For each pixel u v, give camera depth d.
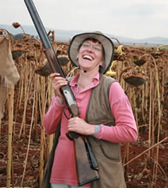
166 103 9.15
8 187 3.05
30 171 4.25
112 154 2.13
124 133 2.05
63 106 2.22
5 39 2.48
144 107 7.04
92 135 2.09
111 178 2.09
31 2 2.18
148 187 4.02
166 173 4.56
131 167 4.71
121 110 2.07
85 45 2.17
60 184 2.21
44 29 2.21
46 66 2.87
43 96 3.55
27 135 5.95
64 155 2.19
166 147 5.90
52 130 2.40
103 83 2.15
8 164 3.02
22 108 7.70
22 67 6.61
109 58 2.21
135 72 2.98
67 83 2.16
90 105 2.12
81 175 2.01
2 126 6.27
